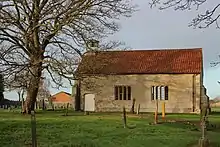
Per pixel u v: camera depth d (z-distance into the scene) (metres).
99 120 34.84
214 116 47.38
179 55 62.91
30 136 24.66
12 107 72.50
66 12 40.34
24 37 39.50
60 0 40.34
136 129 29.22
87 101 61.03
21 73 38.50
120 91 60.81
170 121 36.66
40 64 39.50
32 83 39.25
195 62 60.66
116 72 60.88
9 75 38.16
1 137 24.23
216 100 73.31
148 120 36.81
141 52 64.50
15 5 38.94
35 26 39.62
